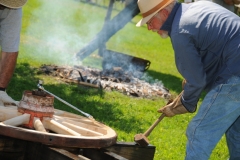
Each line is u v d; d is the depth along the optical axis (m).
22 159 4.27
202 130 4.75
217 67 4.74
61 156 4.00
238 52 4.60
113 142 4.62
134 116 8.52
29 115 4.45
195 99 4.79
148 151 5.07
